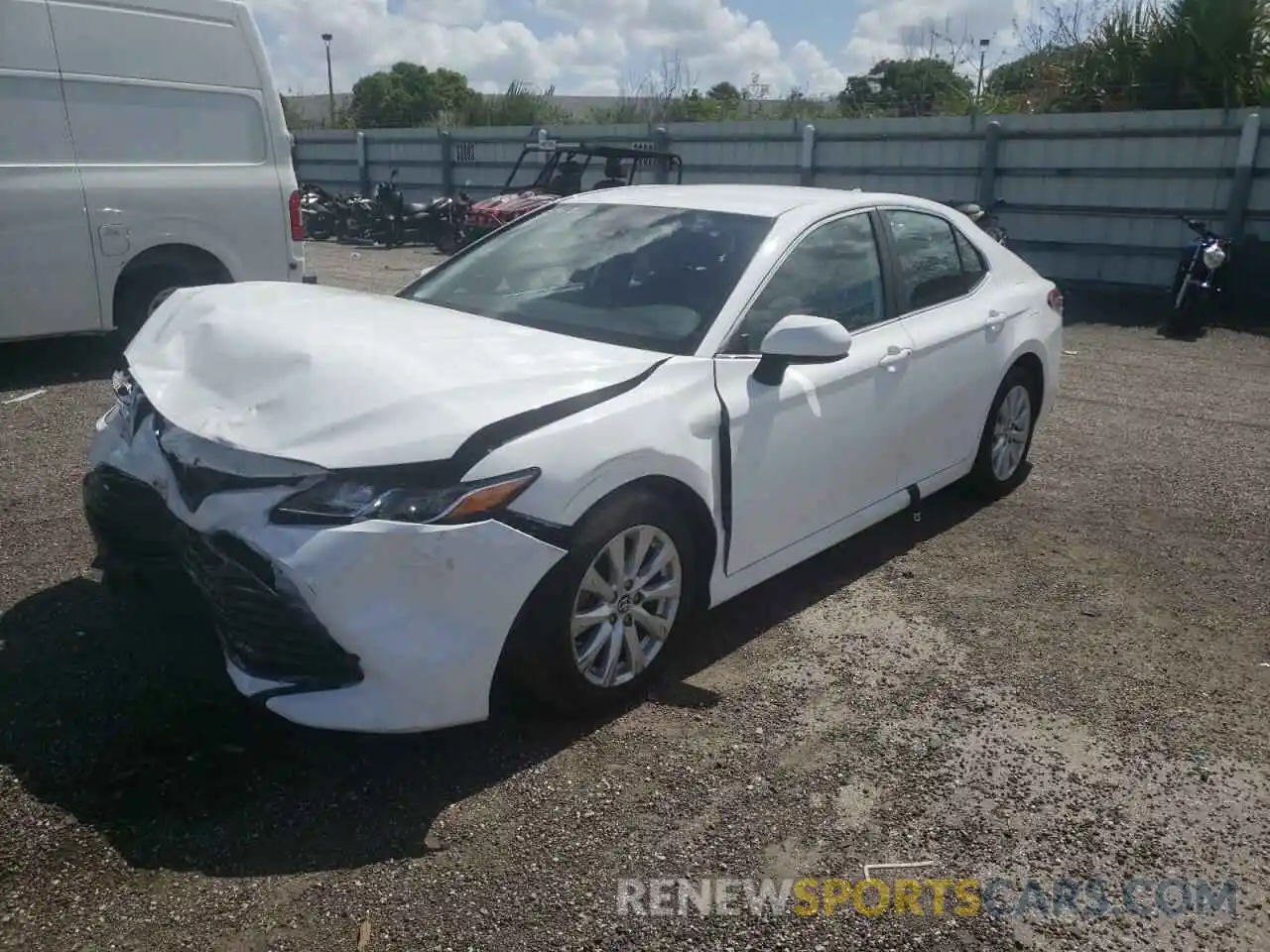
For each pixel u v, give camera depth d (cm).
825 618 417
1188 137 1225
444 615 286
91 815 282
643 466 326
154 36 773
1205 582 461
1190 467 624
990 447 533
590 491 311
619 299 400
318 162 2478
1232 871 278
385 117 3766
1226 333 1095
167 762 307
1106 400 794
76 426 652
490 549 289
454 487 287
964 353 487
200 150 810
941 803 302
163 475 321
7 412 685
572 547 310
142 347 371
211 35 806
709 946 246
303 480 285
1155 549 496
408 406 295
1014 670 379
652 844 280
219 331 348
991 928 255
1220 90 1274
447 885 262
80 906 250
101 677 350
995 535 511
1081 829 292
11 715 327
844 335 360
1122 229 1302
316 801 292
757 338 386
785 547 399
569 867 271
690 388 353
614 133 1850
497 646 297
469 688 294
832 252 433
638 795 300
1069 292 1344
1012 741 334
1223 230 1214
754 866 274
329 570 276
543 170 1608
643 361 349
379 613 280
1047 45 1491
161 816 283
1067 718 348
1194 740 338
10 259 726
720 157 1711
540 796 298
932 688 364
